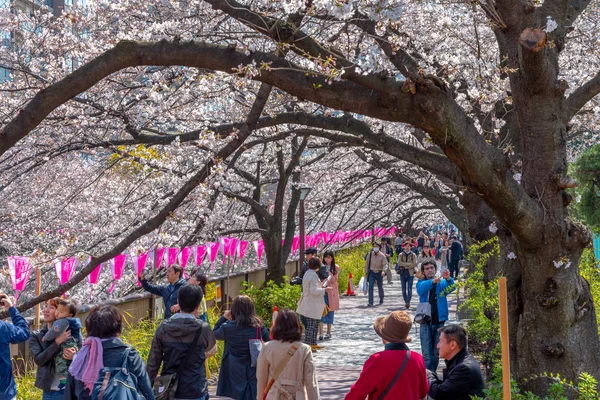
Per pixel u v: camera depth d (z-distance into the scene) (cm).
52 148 1247
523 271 704
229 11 694
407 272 2117
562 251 681
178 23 1078
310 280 1360
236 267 2042
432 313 1052
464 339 550
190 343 600
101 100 1302
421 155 1059
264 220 1791
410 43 1100
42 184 2017
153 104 1284
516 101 699
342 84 607
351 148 1827
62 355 615
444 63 1049
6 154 1435
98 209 1877
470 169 624
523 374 707
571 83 1255
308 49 649
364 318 1945
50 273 1666
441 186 2117
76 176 2053
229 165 1230
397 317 496
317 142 1741
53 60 1304
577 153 2108
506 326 534
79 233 1524
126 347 500
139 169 1343
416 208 2927
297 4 699
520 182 712
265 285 1755
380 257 2234
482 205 1067
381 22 639
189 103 1359
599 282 978
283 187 1719
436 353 1055
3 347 618
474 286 1006
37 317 873
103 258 848
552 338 690
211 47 630
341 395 968
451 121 596
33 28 1455
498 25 704
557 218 677
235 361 700
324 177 2362
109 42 1189
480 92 970
